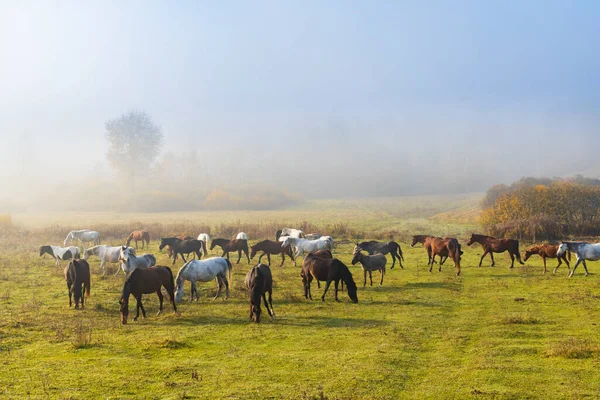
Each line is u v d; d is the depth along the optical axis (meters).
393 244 28.02
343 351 12.70
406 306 18.34
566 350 12.09
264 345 13.31
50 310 17.48
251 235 41.97
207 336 14.22
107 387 10.09
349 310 17.72
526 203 42.31
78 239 36.25
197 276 19.03
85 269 18.23
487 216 44.78
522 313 16.97
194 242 28.78
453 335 14.16
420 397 9.67
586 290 20.66
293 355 12.30
